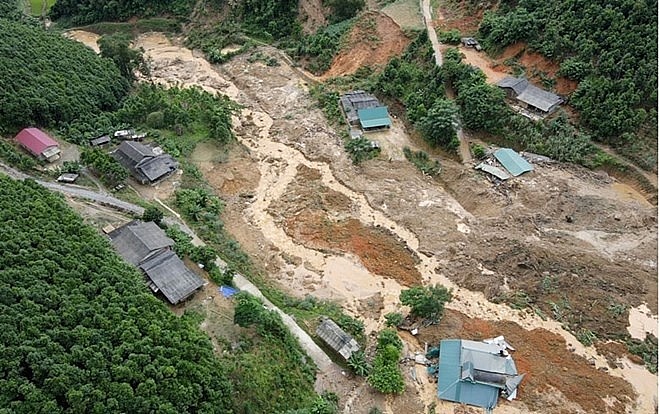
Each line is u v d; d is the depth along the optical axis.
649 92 54.19
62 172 49.94
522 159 55.94
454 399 34.94
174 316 33.06
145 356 28.66
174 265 39.19
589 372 37.16
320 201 53.84
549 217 50.19
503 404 34.91
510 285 43.91
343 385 35.69
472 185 54.12
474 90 59.59
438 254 47.41
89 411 25.75
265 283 44.16
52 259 33.75
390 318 40.88
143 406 26.55
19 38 61.75
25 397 24.97
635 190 52.94
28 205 38.47
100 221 44.09
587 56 58.44
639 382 36.75
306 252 48.41
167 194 51.22
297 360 35.59
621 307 41.75
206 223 48.38
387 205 53.16
